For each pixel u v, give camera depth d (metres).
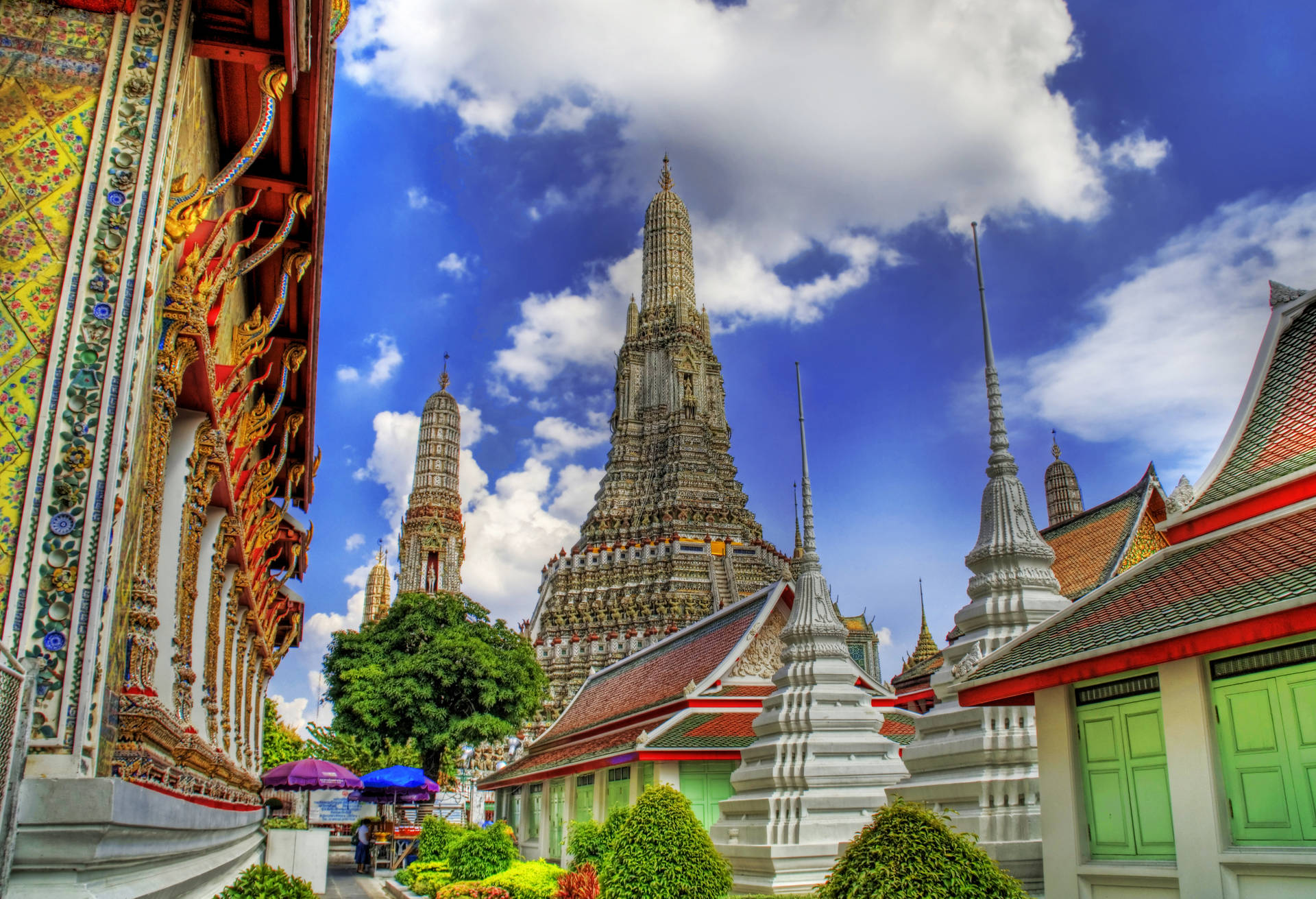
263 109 9.75
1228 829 10.28
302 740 75.94
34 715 6.77
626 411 105.69
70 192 8.01
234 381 13.70
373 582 122.94
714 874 14.88
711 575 88.06
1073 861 12.30
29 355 7.54
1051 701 13.00
